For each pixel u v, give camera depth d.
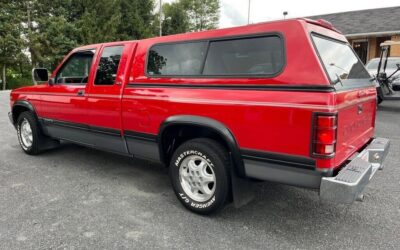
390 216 3.44
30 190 4.07
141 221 3.31
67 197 3.87
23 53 24.38
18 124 5.77
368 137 3.83
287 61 2.77
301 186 2.79
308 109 2.61
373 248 2.85
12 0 24.67
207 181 3.39
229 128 3.07
